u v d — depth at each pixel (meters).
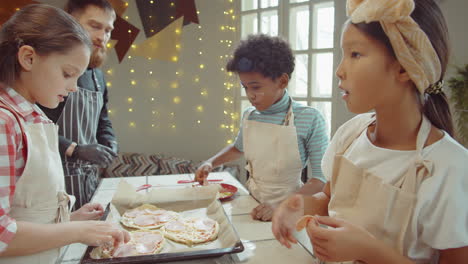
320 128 1.25
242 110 2.92
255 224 1.06
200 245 0.94
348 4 0.63
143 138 3.23
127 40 3.06
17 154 0.70
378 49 0.56
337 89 2.28
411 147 0.63
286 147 1.25
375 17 0.54
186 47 3.04
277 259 0.84
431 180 0.57
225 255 0.87
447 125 0.63
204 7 2.94
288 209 0.76
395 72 0.57
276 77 1.20
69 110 1.43
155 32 3.05
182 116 3.15
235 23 2.83
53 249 0.75
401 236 0.60
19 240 0.65
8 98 0.71
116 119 3.18
